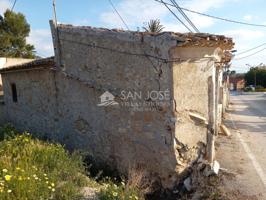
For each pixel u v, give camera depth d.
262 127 12.73
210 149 6.50
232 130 11.96
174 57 5.73
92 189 5.45
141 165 6.47
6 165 5.24
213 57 6.52
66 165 5.86
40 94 9.22
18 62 18.20
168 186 6.11
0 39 29.44
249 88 53.81
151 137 6.23
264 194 5.67
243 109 20.69
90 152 7.48
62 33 7.54
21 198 4.27
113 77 6.68
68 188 4.97
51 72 8.35
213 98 6.55
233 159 7.87
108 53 6.66
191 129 6.22
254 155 8.27
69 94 7.88
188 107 6.13
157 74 5.94
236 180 6.32
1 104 12.51
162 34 5.72
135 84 6.31
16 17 31.22
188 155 6.18
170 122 5.91
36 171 5.28
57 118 8.50
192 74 6.12
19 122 11.13
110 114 6.89
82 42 7.13
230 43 6.64
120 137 6.76
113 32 6.47
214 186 5.95
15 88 11.12
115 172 6.93
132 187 5.45
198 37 5.47
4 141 7.00
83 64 7.24
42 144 6.97
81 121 7.65
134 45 6.17
